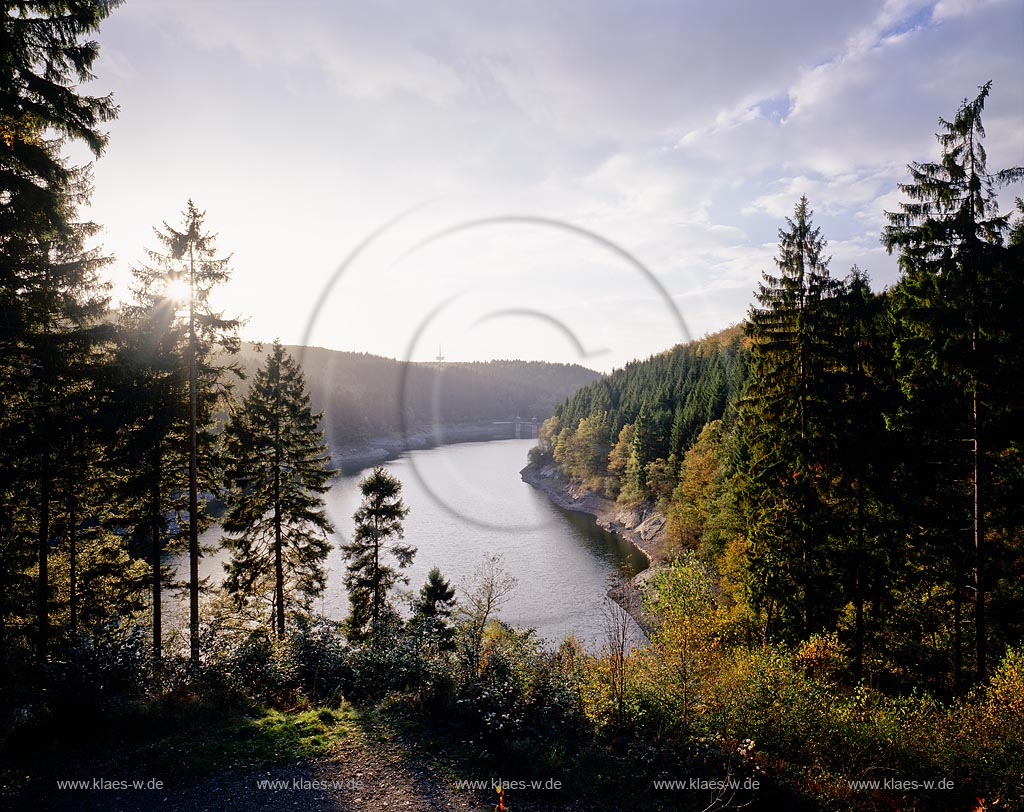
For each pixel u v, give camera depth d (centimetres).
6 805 591
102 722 766
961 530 1447
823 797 682
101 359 1393
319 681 1021
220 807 608
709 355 6262
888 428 1409
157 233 1399
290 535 1838
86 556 1644
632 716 855
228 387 1575
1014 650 1291
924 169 1205
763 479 1552
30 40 848
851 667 1518
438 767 718
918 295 1268
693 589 1791
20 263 1045
